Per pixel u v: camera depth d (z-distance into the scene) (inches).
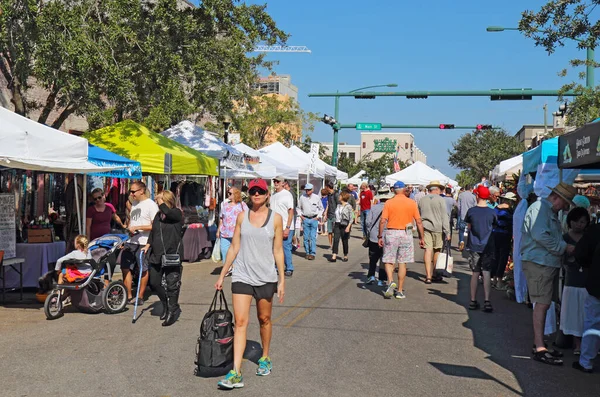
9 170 502.0
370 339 296.5
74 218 492.7
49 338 291.0
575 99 611.8
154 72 574.6
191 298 401.4
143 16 576.4
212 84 635.5
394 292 430.6
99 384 221.6
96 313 352.5
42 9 490.6
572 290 274.4
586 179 395.9
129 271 373.1
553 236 262.2
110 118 551.5
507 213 426.0
